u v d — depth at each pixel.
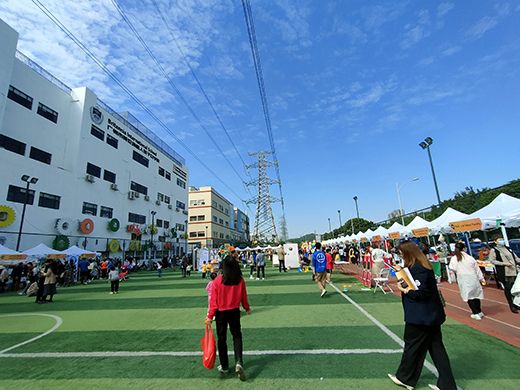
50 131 23.59
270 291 11.59
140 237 35.69
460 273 6.39
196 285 15.15
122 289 14.70
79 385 3.85
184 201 53.03
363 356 4.38
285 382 3.67
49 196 22.41
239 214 103.81
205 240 60.91
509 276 6.57
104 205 29.09
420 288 3.24
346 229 79.00
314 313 7.39
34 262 17.61
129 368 4.35
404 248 3.51
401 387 3.41
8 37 19.45
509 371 3.71
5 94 19.08
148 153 39.84
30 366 4.57
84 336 6.22
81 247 24.94
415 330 3.30
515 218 9.59
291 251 24.55
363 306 7.92
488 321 5.97
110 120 30.94
